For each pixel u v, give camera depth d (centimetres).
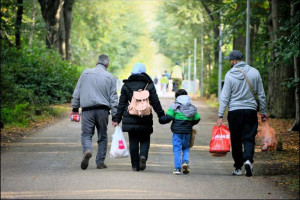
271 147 2605
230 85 2395
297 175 2409
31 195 1803
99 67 2514
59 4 9469
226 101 2408
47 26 9169
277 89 5691
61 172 2334
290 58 3719
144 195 1772
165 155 3153
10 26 5947
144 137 2414
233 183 2109
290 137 4172
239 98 2389
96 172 2327
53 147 3372
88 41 15275
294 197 1900
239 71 2398
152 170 2527
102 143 2519
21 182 2059
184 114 2395
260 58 7181
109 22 14312
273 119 5597
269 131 2602
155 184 2003
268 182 2200
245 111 2375
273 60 3894
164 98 10806
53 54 8356
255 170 2620
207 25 11800
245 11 6762
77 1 13112
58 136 3984
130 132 2402
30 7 8812
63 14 10681
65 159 2859
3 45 6378
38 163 2692
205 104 9419
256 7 6725
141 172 2369
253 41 7512
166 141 3872
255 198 1817
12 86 5128
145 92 2367
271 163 2859
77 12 13375
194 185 2022
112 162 2780
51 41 9381
